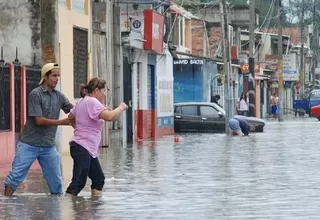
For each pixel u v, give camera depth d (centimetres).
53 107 2184
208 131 6794
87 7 4528
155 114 6244
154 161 3588
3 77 3294
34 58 3809
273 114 11706
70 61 4175
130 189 2472
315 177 2803
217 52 9519
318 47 16988
